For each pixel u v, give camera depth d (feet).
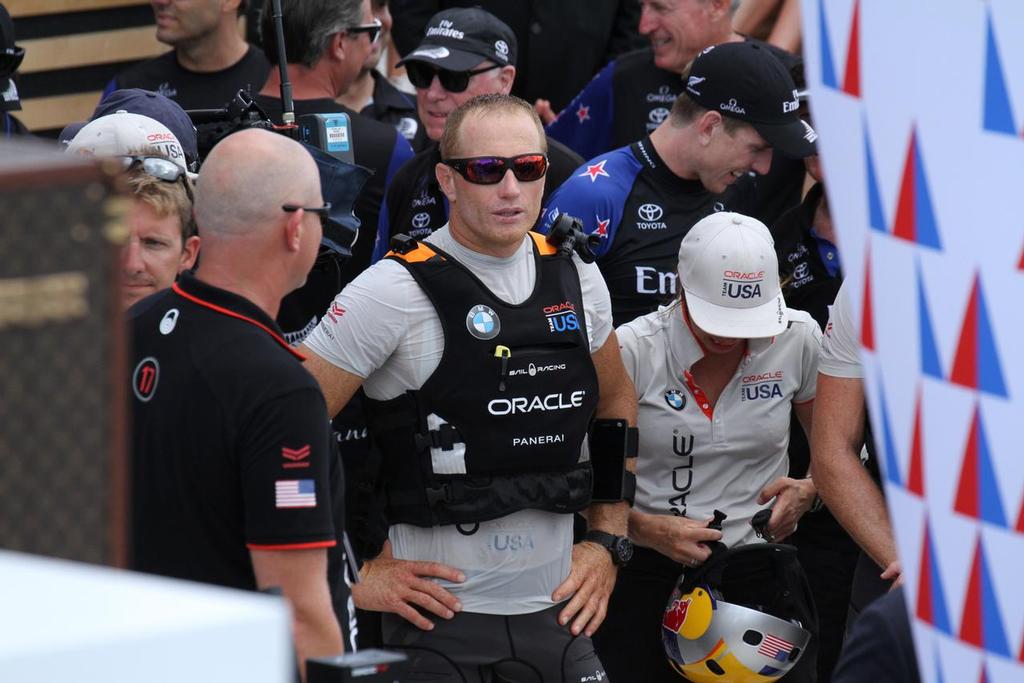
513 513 31.83
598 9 55.77
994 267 13.01
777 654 33.76
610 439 33.78
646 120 49.78
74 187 12.49
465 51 44.21
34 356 12.53
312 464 23.02
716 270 34.32
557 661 32.35
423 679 31.99
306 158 24.52
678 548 34.63
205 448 23.13
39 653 9.84
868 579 36.42
